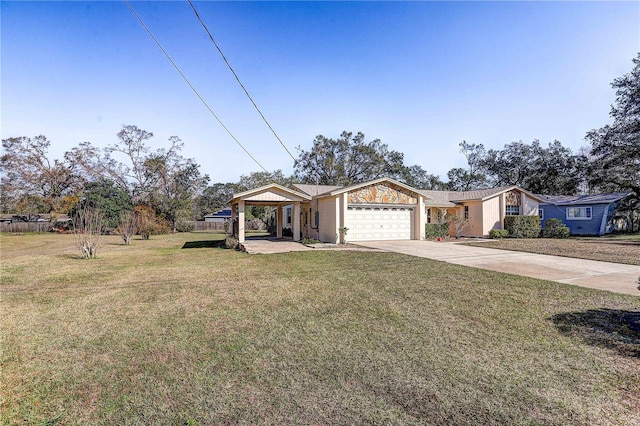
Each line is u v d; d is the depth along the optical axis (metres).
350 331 4.28
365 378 3.04
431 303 5.54
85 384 3.00
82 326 4.60
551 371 3.14
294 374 3.13
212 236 28.62
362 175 37.81
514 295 5.99
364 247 14.33
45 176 34.66
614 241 17.16
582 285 6.75
